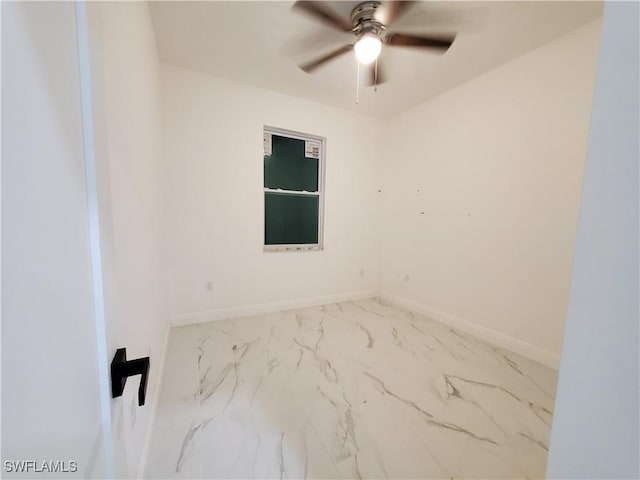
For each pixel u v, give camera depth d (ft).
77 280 1.16
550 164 6.74
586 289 1.35
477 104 8.37
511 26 6.07
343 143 11.22
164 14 5.86
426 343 7.90
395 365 6.66
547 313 6.84
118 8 2.95
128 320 3.01
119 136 2.80
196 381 5.82
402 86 9.00
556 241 6.68
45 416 0.91
